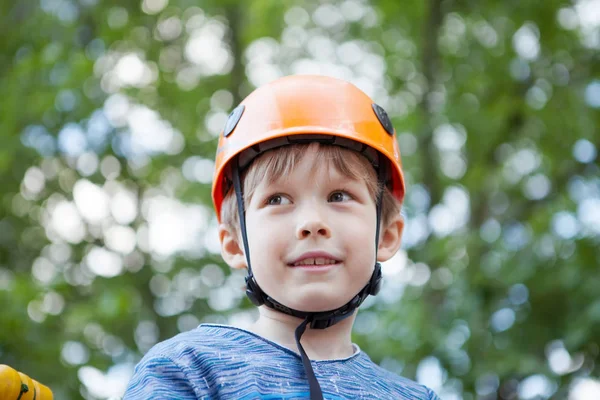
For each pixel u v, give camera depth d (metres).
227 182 2.45
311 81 2.40
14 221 9.25
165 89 9.77
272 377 2.14
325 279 2.17
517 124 9.02
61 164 9.17
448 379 7.32
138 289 9.45
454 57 9.24
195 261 9.84
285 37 10.02
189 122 10.02
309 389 2.14
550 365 7.30
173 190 10.07
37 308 7.14
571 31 9.00
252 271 2.26
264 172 2.25
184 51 10.23
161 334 9.42
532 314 7.59
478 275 7.61
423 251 8.44
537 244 7.59
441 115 9.01
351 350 2.37
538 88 9.01
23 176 8.85
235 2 9.66
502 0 8.93
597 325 6.98
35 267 9.17
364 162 2.34
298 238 2.17
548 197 8.74
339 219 2.21
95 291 8.48
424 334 7.40
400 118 9.17
